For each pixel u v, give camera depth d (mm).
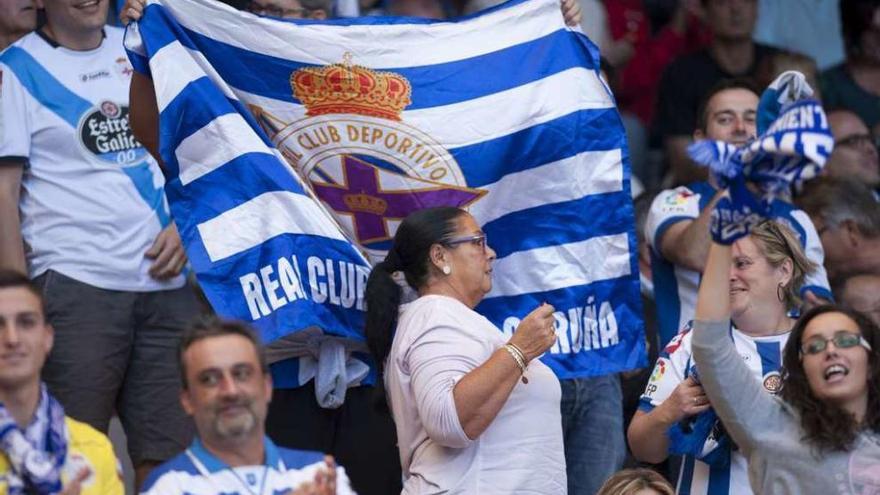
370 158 18250
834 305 16391
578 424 19219
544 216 18516
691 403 16938
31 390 14625
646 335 21188
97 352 19219
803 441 16062
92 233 19391
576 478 19141
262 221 17594
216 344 14359
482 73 18484
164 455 19500
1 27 20797
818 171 13797
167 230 19594
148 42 17688
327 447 18391
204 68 17766
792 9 30234
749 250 17625
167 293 19625
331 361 18031
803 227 19953
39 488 14430
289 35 18141
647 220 20453
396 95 18281
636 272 18578
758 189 14266
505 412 16266
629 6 28844
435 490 16047
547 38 18703
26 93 19406
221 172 17594
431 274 16828
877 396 16141
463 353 16125
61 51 19672
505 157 18438
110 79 19797
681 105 26734
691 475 17484
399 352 16422
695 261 19688
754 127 20438
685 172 25828
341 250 17844
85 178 19484
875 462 15984
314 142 18172
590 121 18609
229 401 14289
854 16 28453
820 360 16094
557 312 18422
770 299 17609
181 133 17562
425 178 18312
